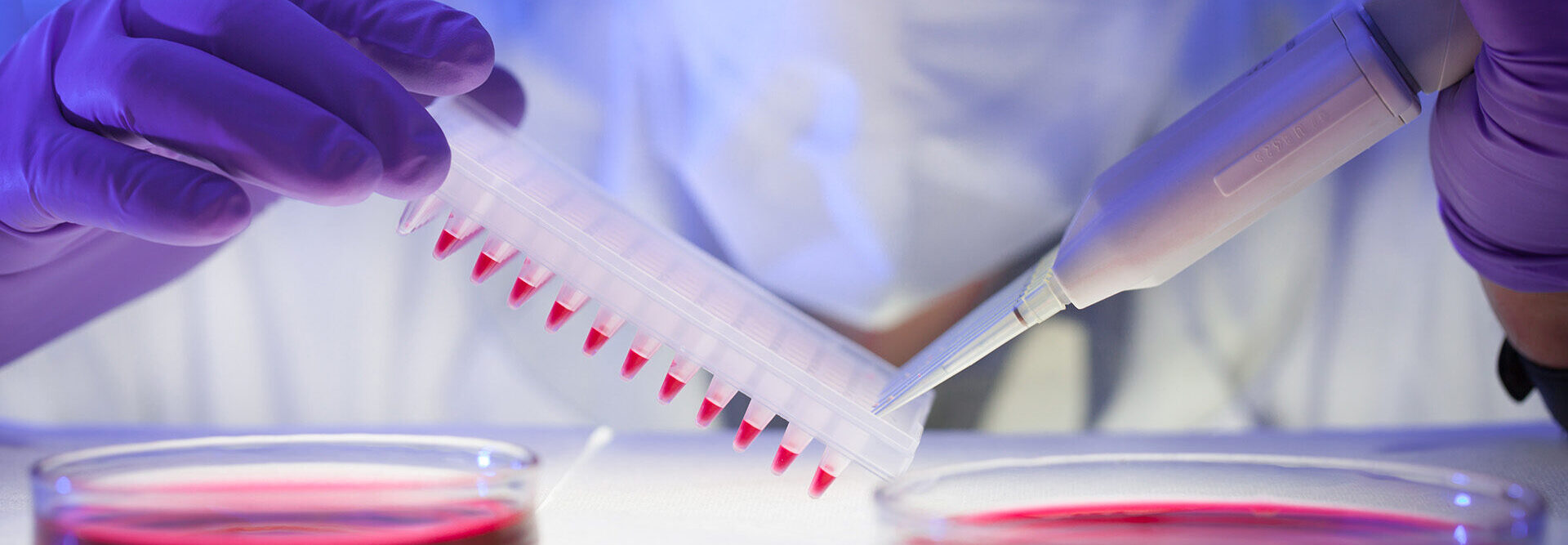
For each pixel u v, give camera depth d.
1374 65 0.42
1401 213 1.15
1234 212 0.43
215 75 0.47
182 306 1.21
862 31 1.12
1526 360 0.64
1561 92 0.47
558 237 0.43
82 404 1.23
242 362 1.22
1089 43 1.14
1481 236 0.60
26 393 1.23
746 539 0.39
